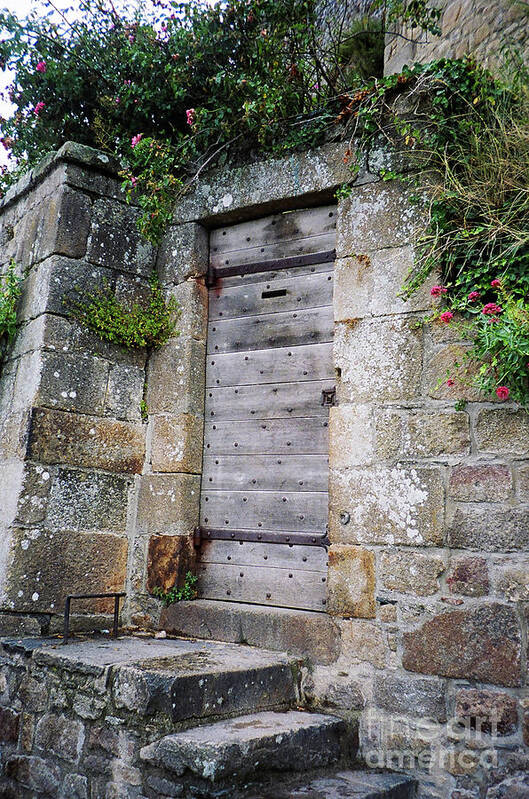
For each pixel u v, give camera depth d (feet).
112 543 11.91
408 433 9.85
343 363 10.64
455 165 10.14
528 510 8.84
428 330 9.97
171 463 12.07
